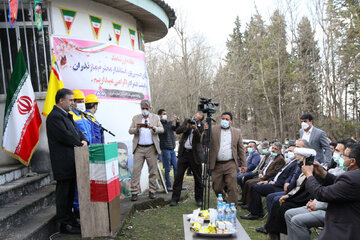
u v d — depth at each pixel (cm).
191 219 355
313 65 2638
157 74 2486
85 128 468
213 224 333
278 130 3166
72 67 577
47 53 566
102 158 394
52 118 396
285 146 998
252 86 3038
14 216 372
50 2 564
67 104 409
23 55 542
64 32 579
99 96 610
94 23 622
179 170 619
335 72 2305
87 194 396
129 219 519
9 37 559
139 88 712
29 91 504
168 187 738
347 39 2152
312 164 317
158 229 478
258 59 3062
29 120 502
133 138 622
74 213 464
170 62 2323
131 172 661
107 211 399
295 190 426
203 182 573
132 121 611
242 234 329
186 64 2122
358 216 270
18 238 333
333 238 275
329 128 2275
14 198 427
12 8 444
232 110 2938
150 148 607
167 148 738
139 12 701
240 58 2941
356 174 270
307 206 354
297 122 2803
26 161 500
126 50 679
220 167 551
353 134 2161
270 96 2931
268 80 2939
